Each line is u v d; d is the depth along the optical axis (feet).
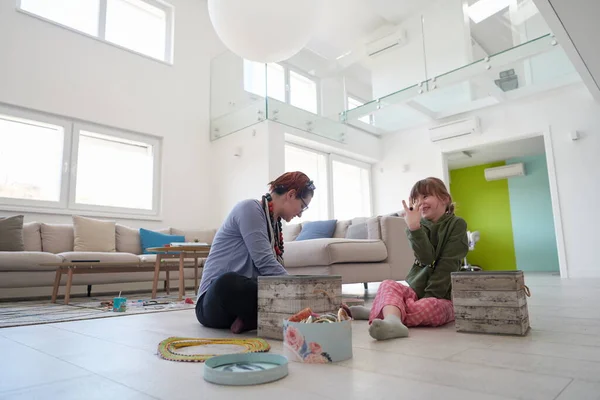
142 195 17.58
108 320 6.68
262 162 17.06
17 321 6.61
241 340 4.24
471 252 27.89
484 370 3.02
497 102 19.01
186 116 19.03
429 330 5.00
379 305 5.21
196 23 20.18
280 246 5.81
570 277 16.67
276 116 17.38
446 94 18.44
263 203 5.58
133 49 17.95
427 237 5.58
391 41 18.49
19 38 14.43
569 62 16.06
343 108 20.38
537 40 14.70
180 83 19.02
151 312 7.93
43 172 14.93
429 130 20.93
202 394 2.59
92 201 16.08
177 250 11.02
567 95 17.40
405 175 22.00
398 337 4.51
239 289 4.94
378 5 17.28
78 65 15.78
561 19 10.60
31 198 14.42
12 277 11.41
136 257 13.76
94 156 16.33
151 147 17.83
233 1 9.14
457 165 28.45
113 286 15.38
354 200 22.50
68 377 3.06
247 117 17.95
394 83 18.48
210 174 19.51
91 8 16.76
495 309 4.57
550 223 25.40
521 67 16.38
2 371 3.26
